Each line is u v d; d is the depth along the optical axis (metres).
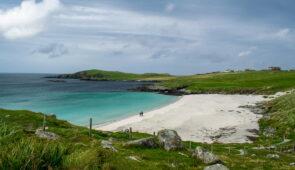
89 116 65.69
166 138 23.27
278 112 60.09
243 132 47.84
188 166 15.40
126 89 160.50
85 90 148.88
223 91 130.62
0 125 11.06
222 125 53.94
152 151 20.39
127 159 10.54
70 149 9.48
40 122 34.53
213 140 43.06
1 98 100.88
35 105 83.00
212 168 13.49
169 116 63.78
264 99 98.50
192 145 33.62
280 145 35.69
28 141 7.68
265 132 46.56
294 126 45.19
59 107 79.88
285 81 146.50
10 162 6.24
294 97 65.44
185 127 52.41
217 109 75.38
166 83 175.88
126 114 69.19
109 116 66.00
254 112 68.94
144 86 179.62
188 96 117.56
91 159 8.82
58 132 25.86
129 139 32.19
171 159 17.72
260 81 158.25
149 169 10.02
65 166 7.48
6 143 8.84
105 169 8.59
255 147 35.31
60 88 160.38
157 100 103.62
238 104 86.19
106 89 158.88
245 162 20.12
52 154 7.37
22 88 155.50
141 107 83.00
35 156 6.80
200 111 71.75
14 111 39.50
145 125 53.97
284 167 19.11
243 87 132.12
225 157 21.83
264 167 18.69
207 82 166.75
